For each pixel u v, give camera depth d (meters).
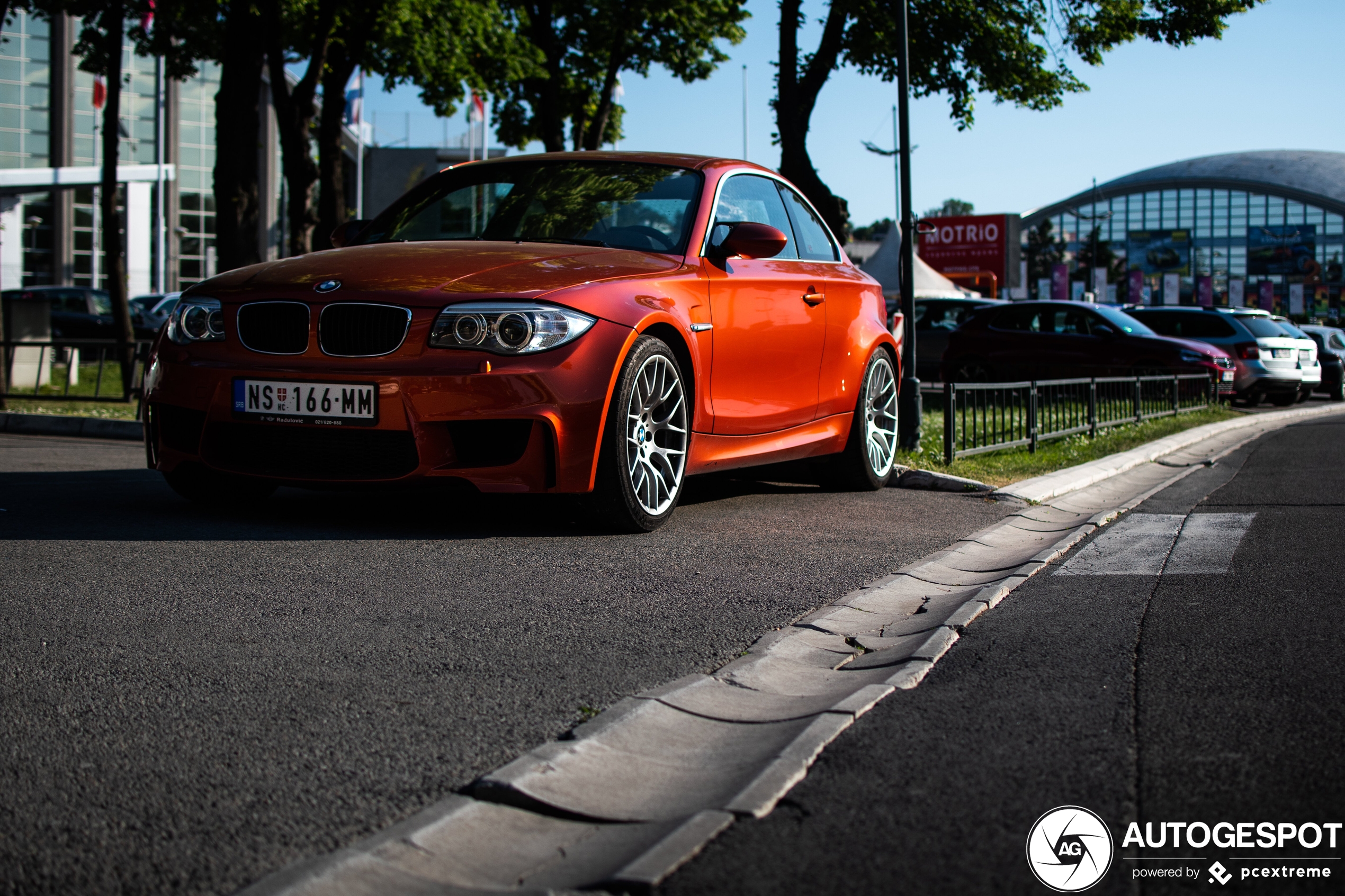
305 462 4.70
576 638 3.36
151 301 27.86
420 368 4.52
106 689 2.80
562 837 2.10
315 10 16.20
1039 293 64.00
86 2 15.34
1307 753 2.41
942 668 3.12
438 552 4.49
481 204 5.94
